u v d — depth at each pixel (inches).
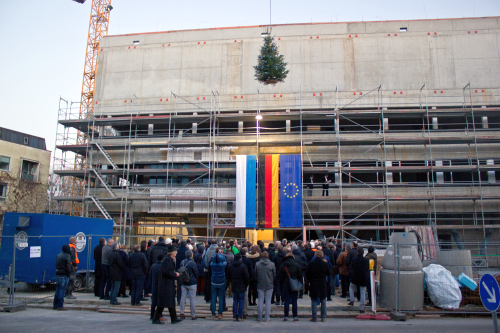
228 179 1187.3
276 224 1066.1
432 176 1061.1
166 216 1219.9
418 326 386.0
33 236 552.4
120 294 551.2
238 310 420.8
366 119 1203.9
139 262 486.6
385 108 1194.0
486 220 1095.6
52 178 2112.5
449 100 1180.5
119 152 1232.8
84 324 385.7
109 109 1289.4
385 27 1256.2
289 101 1218.0
